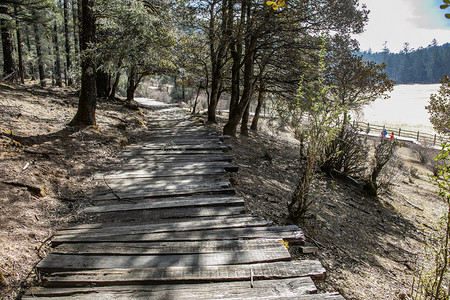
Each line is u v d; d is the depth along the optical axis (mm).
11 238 3537
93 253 3406
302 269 3287
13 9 13062
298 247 4301
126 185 5742
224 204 5035
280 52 12961
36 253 3426
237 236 3947
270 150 12914
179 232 4000
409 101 73188
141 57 9031
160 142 10188
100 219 4367
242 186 6949
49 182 5125
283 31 11234
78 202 4891
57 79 24109
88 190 5406
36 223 4012
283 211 6043
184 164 7430
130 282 2928
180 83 24984
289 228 4383
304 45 11859
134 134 11289
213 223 4312
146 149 8938
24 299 2695
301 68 12227
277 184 8125
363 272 4641
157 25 9508
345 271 4445
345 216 7258
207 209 4824
